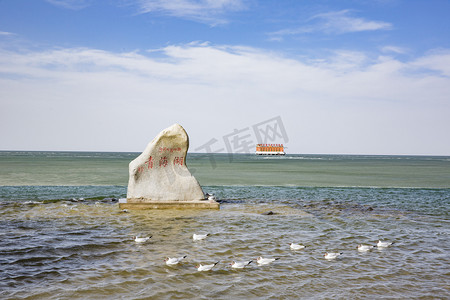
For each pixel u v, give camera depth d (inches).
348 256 417.7
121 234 501.0
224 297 302.8
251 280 340.8
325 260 402.6
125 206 690.8
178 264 379.9
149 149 716.7
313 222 604.7
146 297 299.6
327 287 327.0
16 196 842.2
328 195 951.0
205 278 343.6
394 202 842.8
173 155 730.2
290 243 469.4
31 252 411.8
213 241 470.6
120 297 298.5
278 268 373.7
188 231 523.5
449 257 418.6
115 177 1375.5
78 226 545.3
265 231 532.7
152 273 353.4
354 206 776.3
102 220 590.9
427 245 469.4
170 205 701.3
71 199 801.6
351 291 318.7
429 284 336.8
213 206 710.5
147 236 490.9
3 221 569.6
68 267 366.6
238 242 468.4
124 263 380.5
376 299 303.0
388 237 509.7
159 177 721.6
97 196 868.0
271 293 312.5
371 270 372.2
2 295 296.5
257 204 786.8
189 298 299.6
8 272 348.8
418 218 651.5
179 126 722.2
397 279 348.2
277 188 1090.7
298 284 333.1
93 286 319.6
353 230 550.3
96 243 452.8
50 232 505.4
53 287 315.9
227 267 374.0
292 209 722.2
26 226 538.6
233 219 615.2
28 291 306.3
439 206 789.9
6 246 432.8
